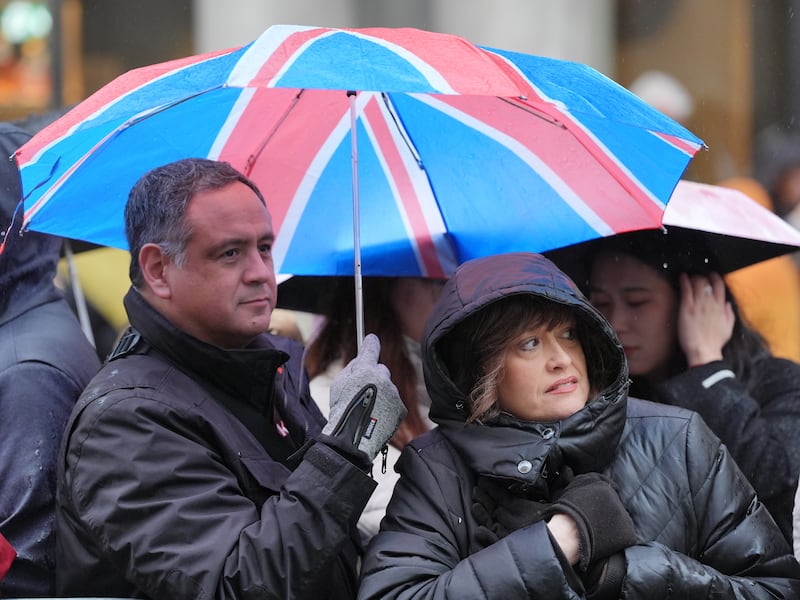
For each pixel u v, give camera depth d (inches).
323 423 315.0
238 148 320.5
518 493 273.1
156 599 259.9
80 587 270.5
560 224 320.5
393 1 664.4
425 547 268.8
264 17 666.2
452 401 277.9
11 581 284.2
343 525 261.6
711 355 350.3
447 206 330.6
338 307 359.6
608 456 274.4
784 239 351.9
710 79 676.7
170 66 276.8
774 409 352.5
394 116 323.6
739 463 339.3
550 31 655.8
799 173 582.6
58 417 300.2
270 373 284.7
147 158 309.0
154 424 268.1
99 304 489.4
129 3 690.8
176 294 279.4
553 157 317.1
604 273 355.3
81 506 265.3
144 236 280.8
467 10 657.6
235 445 275.4
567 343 280.5
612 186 314.0
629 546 262.8
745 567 271.4
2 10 685.9
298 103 319.9
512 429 273.6
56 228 303.9
